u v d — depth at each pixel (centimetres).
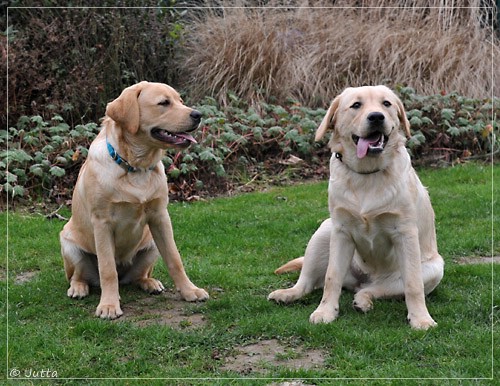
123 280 594
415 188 499
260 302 536
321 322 484
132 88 526
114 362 440
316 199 878
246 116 1051
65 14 1064
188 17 1298
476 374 408
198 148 939
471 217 795
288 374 414
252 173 990
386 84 1166
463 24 1312
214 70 1166
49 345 463
